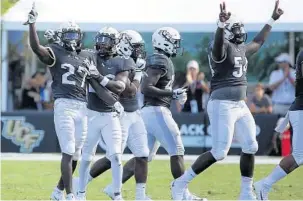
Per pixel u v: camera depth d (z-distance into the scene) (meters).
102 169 31.88
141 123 30.47
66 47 29.25
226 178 39.47
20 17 57.66
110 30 30.05
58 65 29.05
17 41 62.75
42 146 51.88
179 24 57.12
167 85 30.47
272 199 32.84
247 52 30.47
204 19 57.25
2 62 58.12
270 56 61.59
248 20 56.53
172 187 30.11
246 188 30.25
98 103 29.58
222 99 29.22
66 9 57.06
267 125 50.66
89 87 29.80
